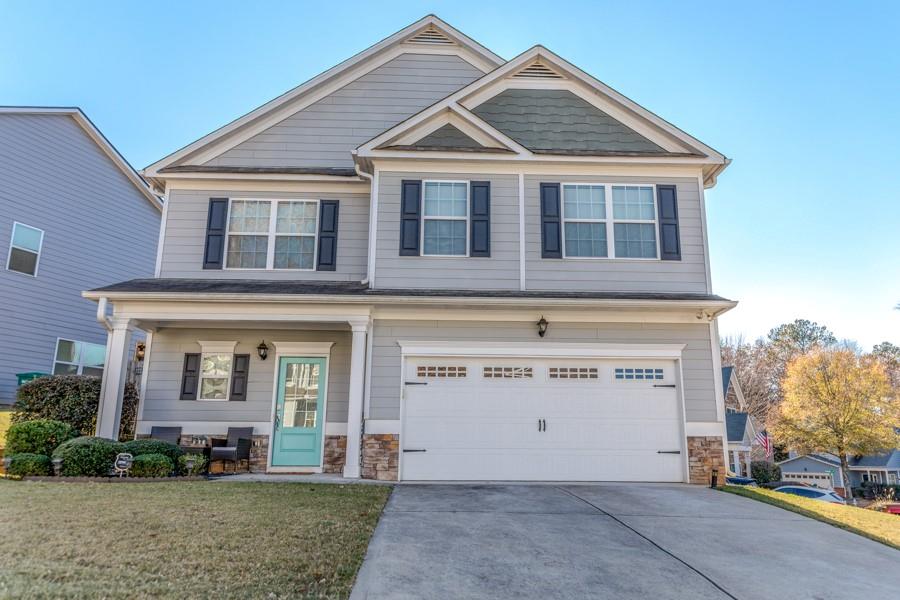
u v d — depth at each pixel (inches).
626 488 349.7
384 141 417.1
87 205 650.8
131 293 372.5
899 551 233.9
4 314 557.3
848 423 984.3
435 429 379.9
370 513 251.3
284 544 197.5
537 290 403.5
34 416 417.4
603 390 390.0
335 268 441.7
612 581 182.5
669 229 417.1
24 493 267.9
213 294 372.2
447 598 162.6
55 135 617.3
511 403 386.0
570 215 417.1
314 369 429.7
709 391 389.7
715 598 172.6
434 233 410.6
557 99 452.8
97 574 160.4
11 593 142.8
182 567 169.8
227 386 424.5
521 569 189.3
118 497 264.7
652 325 397.4
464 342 387.9
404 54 506.3
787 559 213.8
